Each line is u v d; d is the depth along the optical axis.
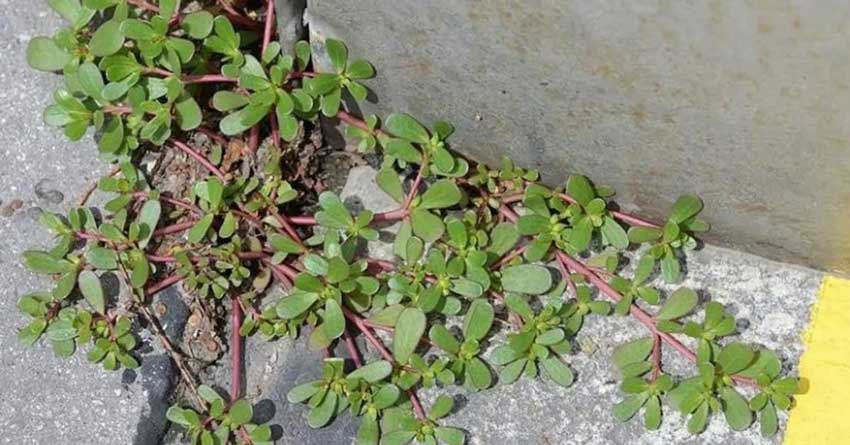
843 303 0.71
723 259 0.72
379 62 0.69
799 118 0.60
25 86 0.76
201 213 0.73
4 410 0.71
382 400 0.69
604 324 0.72
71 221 0.72
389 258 0.73
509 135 0.70
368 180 0.75
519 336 0.69
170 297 0.72
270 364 0.72
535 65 0.64
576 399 0.71
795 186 0.65
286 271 0.72
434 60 0.67
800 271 0.72
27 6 0.76
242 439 0.70
